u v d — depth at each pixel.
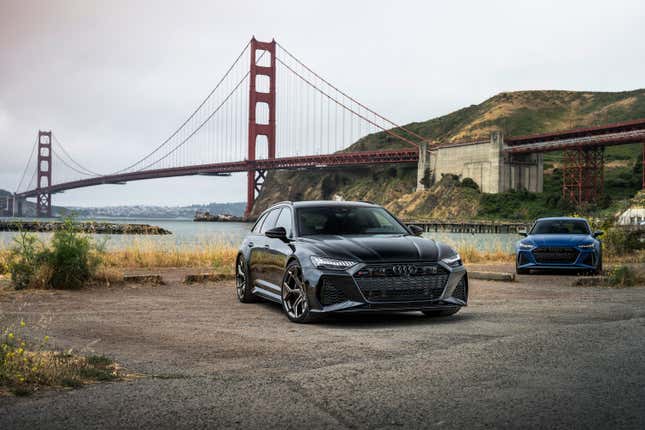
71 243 10.03
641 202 33.66
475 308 7.62
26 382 4.02
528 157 140.38
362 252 6.48
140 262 14.44
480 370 4.33
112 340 5.60
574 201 126.38
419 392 3.82
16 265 9.72
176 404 3.61
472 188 139.50
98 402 3.64
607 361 4.56
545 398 3.65
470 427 3.19
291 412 3.46
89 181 154.50
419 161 152.62
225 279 11.32
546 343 5.22
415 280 6.42
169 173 141.62
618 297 8.72
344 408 3.52
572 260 12.74
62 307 7.77
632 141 118.50
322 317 6.59
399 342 5.41
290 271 6.88
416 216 143.00
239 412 3.46
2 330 5.98
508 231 113.44
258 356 4.89
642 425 3.18
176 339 5.65
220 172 143.38
